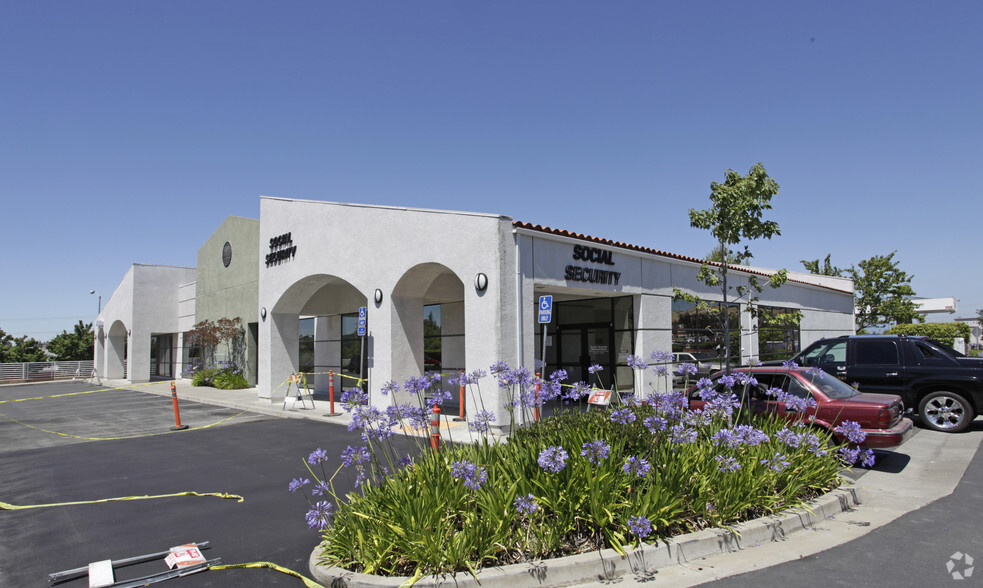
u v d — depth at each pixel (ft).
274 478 29.81
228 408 62.64
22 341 171.53
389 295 48.01
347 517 17.85
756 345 65.36
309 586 16.51
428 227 44.47
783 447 22.38
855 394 30.58
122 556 19.58
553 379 21.75
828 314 82.07
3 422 58.59
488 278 39.63
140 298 114.21
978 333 196.24
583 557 16.01
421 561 15.83
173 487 28.73
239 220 87.81
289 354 63.62
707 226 38.52
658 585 15.31
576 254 44.80
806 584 15.19
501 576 15.28
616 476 18.06
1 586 17.35
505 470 18.92
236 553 19.40
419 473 18.75
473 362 40.32
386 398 47.85
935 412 37.93
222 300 92.63
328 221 55.47
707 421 21.59
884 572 15.89
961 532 19.08
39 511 25.30
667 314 53.67
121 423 53.88
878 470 28.37
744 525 18.45
